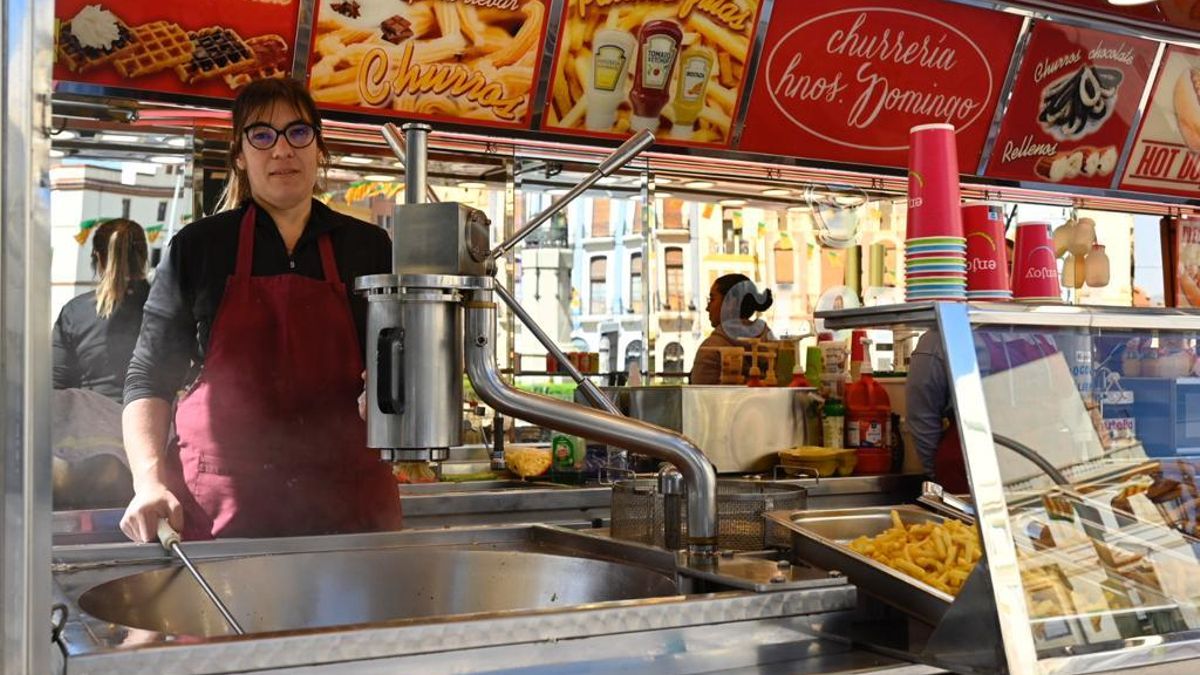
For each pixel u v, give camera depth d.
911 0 4.53
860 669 1.53
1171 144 5.62
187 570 1.93
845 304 4.89
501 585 2.10
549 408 1.76
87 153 3.45
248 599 1.98
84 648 1.21
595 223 4.36
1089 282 5.71
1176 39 5.25
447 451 1.68
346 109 3.78
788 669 1.53
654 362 4.47
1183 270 5.95
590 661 1.44
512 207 4.19
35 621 1.04
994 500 1.56
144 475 2.54
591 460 3.83
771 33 4.34
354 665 1.31
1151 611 1.65
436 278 1.64
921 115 4.87
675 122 4.35
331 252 2.88
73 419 3.31
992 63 4.90
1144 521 1.71
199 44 3.48
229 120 3.64
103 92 3.42
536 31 3.93
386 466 2.87
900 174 4.95
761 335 4.70
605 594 1.98
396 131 1.86
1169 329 1.80
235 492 2.70
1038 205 5.55
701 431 4.03
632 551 1.99
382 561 2.09
